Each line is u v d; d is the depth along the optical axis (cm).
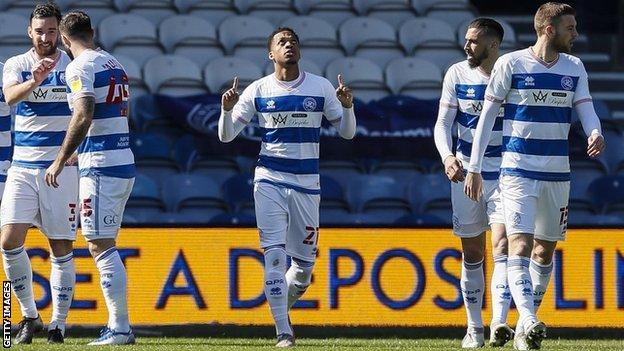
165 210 4000
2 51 4462
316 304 2778
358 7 5084
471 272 2491
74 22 2278
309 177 2353
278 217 2325
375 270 2794
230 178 4044
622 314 2802
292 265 2430
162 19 4900
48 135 2403
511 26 5259
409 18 5056
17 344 2320
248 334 2755
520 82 2170
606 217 4219
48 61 2286
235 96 2314
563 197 2212
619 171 4428
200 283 2762
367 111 4231
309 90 2345
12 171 2422
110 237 2295
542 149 2180
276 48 2333
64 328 2475
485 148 2206
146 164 4138
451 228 2812
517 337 2181
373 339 2728
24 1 4850
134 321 2736
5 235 2402
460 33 4944
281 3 5006
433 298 2802
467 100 2453
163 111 4219
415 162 4259
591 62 5166
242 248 2777
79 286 2725
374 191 4144
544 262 2297
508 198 2194
